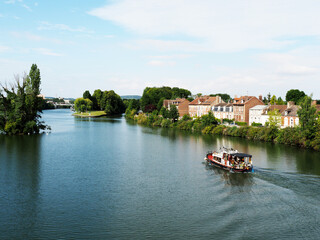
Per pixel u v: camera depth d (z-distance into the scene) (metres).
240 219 32.50
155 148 76.56
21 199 39.34
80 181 47.09
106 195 40.84
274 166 54.66
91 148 76.25
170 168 55.16
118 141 88.94
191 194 40.72
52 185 45.09
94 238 29.19
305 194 39.31
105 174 51.09
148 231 30.41
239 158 51.53
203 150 73.50
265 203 36.56
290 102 105.19
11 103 99.88
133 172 52.41
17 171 52.72
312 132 75.81
